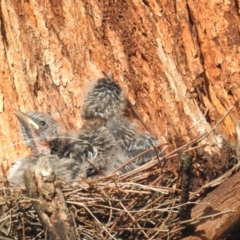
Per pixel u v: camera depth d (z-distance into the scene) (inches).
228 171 77.0
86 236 74.6
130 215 74.1
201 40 83.5
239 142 80.2
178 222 74.9
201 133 80.5
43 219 72.6
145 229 74.5
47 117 82.6
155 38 84.4
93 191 74.7
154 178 76.3
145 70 84.5
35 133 82.0
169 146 81.5
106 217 75.2
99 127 82.4
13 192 74.6
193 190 78.4
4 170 83.0
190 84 82.9
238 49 83.2
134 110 84.3
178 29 83.9
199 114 82.0
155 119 83.3
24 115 82.5
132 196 75.1
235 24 83.5
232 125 82.0
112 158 79.5
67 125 85.0
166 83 83.4
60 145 81.2
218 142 80.0
